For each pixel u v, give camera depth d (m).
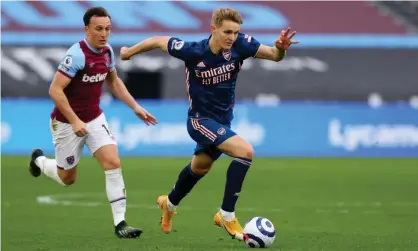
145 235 33.59
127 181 59.47
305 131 83.38
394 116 83.25
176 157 80.25
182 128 82.75
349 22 95.56
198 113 31.28
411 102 88.44
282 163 75.25
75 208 43.84
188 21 96.75
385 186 57.22
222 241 31.69
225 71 30.64
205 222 38.38
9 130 83.19
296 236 33.38
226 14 29.34
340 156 82.81
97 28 30.91
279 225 37.38
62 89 30.80
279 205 46.06
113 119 82.56
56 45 92.69
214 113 31.23
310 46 92.69
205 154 31.55
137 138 82.56
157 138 82.69
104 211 42.53
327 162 76.50
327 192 53.19
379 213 42.38
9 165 70.69
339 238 32.72
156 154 82.38
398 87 91.06
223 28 29.34
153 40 31.50
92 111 32.28
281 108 83.56
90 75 31.52
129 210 43.34
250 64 91.31
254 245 29.53
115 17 96.44
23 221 38.34
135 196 50.31
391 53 92.81
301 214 41.91
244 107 83.31
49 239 32.12
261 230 29.41
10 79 90.31
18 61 91.25
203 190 53.91
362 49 92.75
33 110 83.62
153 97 91.06
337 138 83.25
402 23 96.00
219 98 31.06
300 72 91.31
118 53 92.19
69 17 96.00
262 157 81.50
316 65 91.75
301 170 68.88
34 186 55.56
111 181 31.80
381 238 32.75
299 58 91.88
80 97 31.88
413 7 97.81
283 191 53.75
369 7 97.25
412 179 62.19
